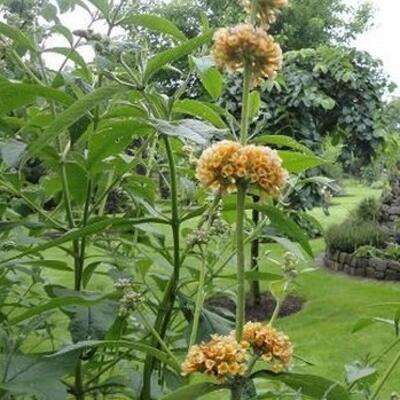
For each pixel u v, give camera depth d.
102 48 1.10
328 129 6.41
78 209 1.78
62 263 1.39
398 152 7.84
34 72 1.48
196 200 1.47
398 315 1.32
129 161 1.48
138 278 1.62
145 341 1.43
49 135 1.00
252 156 0.83
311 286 6.60
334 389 0.91
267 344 0.83
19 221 1.34
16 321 1.12
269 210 1.10
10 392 1.03
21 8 1.49
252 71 0.90
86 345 0.94
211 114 1.31
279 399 1.39
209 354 0.80
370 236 7.82
